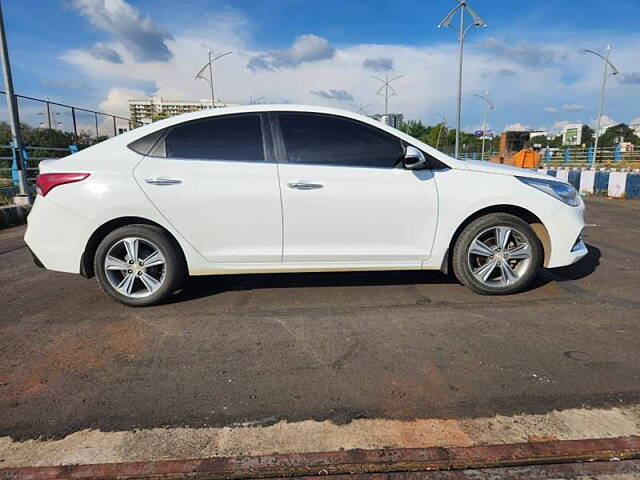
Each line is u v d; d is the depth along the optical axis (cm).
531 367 253
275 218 341
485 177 357
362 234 351
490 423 203
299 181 338
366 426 202
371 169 347
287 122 348
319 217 344
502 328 306
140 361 266
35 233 338
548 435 194
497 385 235
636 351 271
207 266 349
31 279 436
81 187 330
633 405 215
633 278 418
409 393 229
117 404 221
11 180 1089
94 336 301
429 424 203
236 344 287
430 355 269
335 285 403
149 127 345
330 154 347
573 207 367
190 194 334
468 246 360
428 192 350
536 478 171
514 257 364
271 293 383
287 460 181
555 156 3656
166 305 358
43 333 307
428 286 397
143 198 331
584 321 317
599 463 178
